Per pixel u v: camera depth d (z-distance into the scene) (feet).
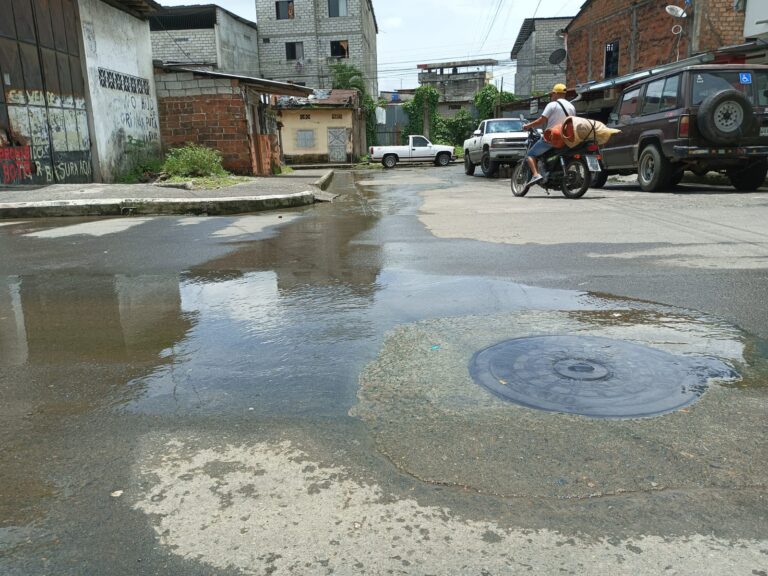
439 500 5.62
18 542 5.17
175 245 19.88
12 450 6.74
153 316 11.82
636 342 9.57
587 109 66.28
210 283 14.48
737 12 53.78
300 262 16.66
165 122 54.65
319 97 107.65
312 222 24.97
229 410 7.59
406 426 7.03
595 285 13.26
